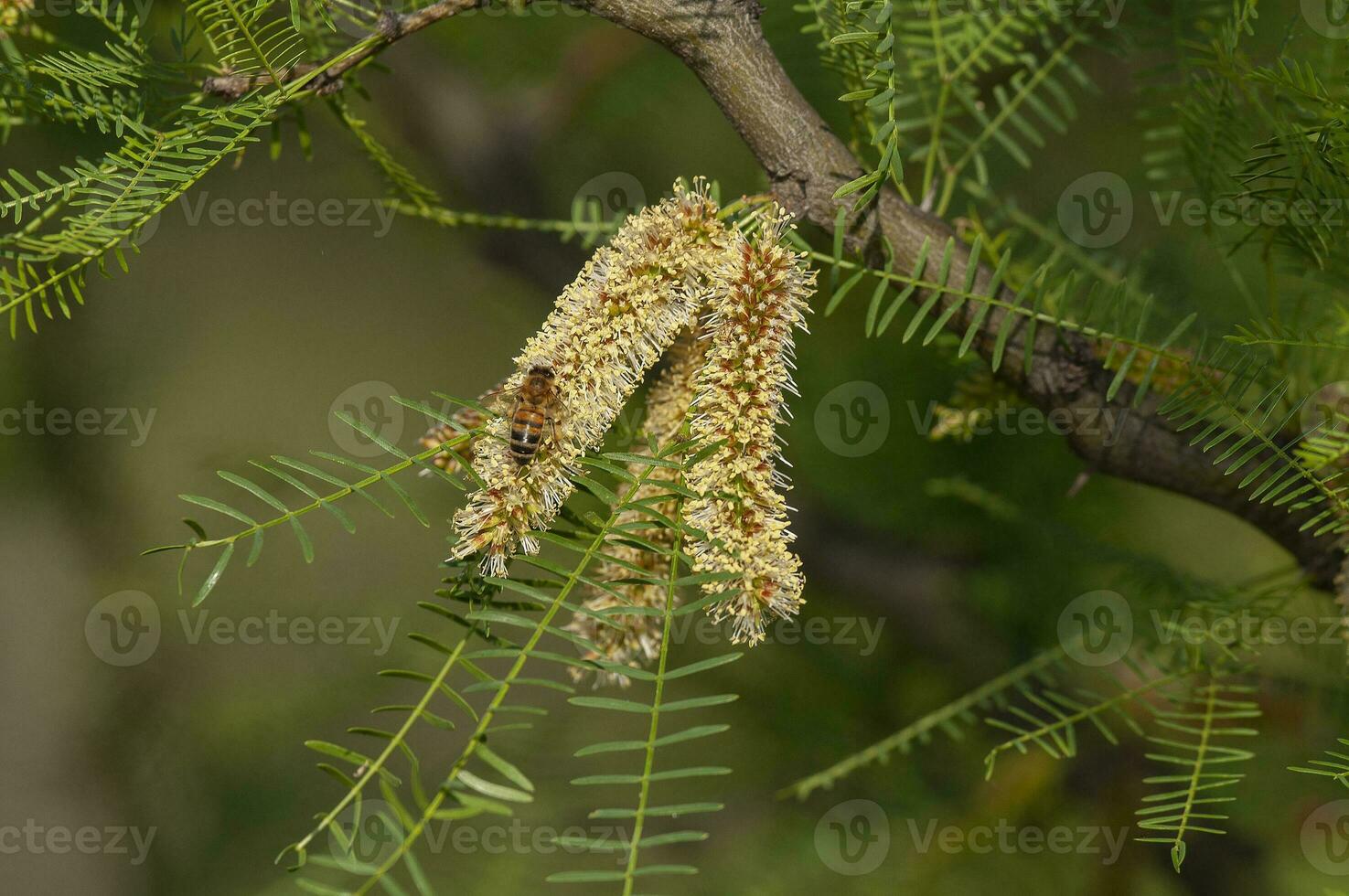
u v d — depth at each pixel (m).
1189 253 0.73
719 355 0.63
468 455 0.65
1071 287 0.65
